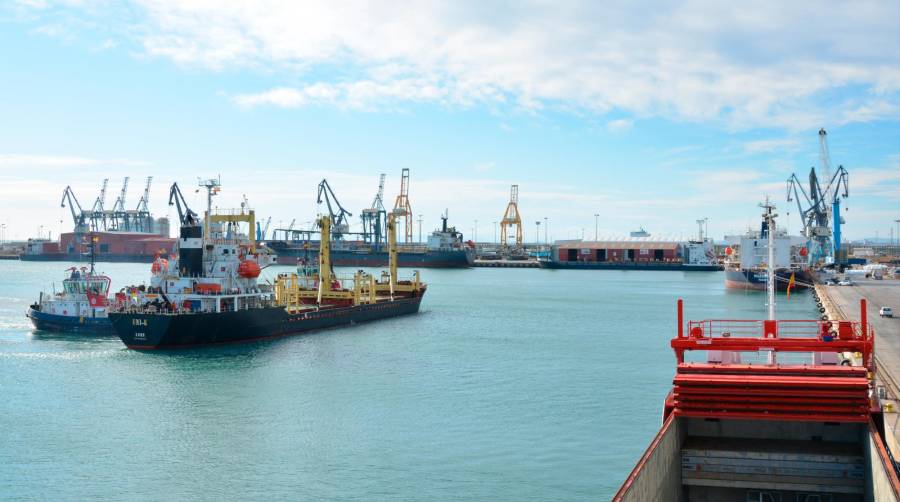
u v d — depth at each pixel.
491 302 180.50
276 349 96.88
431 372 82.00
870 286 189.62
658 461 28.16
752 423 33.97
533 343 106.12
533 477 47.69
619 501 22.00
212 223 107.00
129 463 50.34
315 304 141.50
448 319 140.00
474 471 48.81
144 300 100.75
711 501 32.97
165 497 44.56
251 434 57.00
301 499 44.31
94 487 46.06
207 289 99.94
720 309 155.00
